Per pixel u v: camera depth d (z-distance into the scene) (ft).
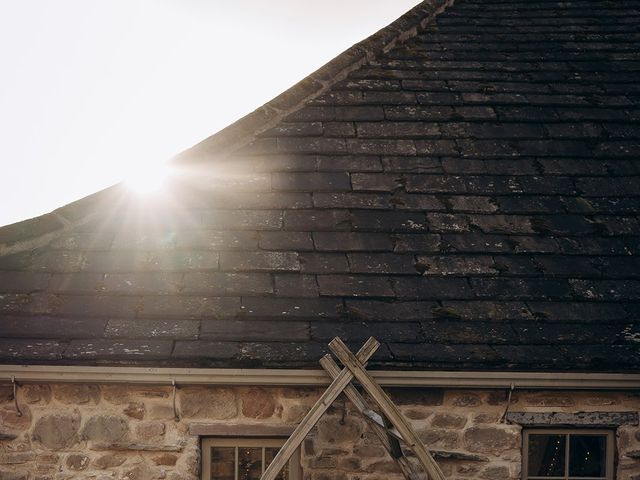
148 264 25.99
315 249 26.63
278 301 25.29
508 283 26.30
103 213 27.53
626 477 25.27
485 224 27.76
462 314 25.39
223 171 28.73
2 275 25.49
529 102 31.73
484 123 30.81
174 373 23.85
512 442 25.05
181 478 24.59
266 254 26.40
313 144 29.55
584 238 27.63
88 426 24.54
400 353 24.11
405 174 28.94
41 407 24.57
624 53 34.55
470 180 28.96
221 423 24.76
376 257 26.61
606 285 26.43
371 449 25.02
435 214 27.91
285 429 24.81
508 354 24.39
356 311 25.17
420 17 34.86
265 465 25.36
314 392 24.98
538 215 28.17
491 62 33.50
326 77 31.55
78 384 24.52
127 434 24.61
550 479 25.63
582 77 33.14
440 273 26.37
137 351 23.72
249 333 24.44
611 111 31.73
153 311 24.81
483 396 25.13
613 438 25.59
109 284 25.43
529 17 36.06
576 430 25.61
